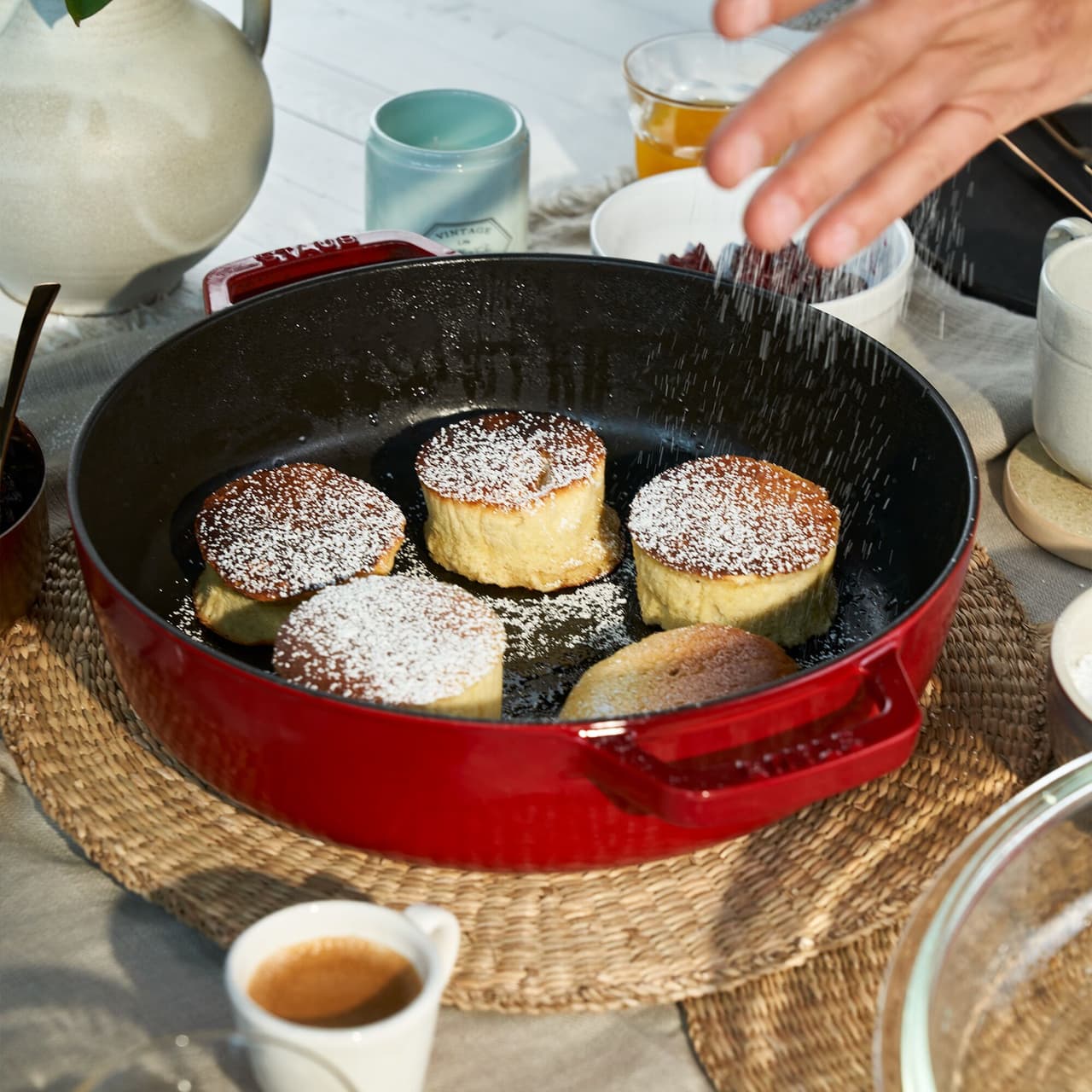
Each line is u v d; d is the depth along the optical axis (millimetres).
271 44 2145
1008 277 1640
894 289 1438
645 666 1010
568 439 1243
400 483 1288
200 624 1132
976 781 992
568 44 2178
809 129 694
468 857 860
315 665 966
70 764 996
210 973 879
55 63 1345
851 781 781
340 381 1291
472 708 967
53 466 1329
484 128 1604
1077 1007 802
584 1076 823
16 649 1098
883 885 913
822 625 1135
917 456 1134
